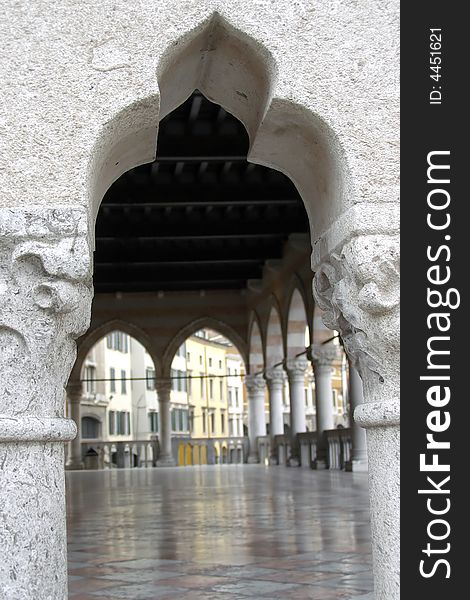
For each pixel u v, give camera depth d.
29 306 3.04
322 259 3.62
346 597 4.08
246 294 23.55
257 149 3.79
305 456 19.02
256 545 5.87
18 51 3.15
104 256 18.22
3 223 3.02
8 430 2.91
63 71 3.15
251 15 3.29
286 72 3.27
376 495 3.21
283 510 8.34
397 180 3.22
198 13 3.25
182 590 4.32
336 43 3.29
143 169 13.72
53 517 2.99
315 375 17.27
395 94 3.27
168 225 16.03
